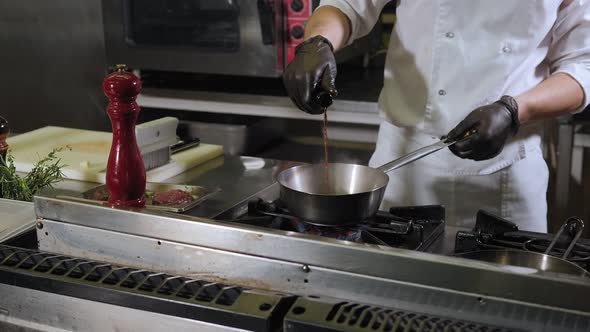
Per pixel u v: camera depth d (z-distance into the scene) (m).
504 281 0.81
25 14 2.63
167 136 1.48
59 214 1.06
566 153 1.99
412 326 0.81
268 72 2.31
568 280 0.78
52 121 2.73
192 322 0.89
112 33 2.47
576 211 2.07
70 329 0.98
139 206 1.15
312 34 1.47
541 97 1.34
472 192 1.58
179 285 0.94
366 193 1.02
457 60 1.49
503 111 1.23
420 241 1.06
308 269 0.92
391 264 0.86
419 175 1.61
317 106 1.24
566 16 1.44
